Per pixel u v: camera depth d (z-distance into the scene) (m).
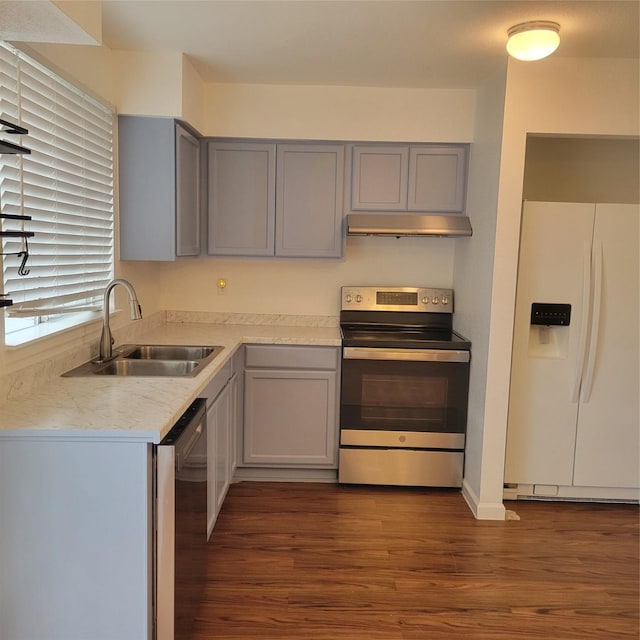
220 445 2.87
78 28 1.60
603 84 2.88
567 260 3.13
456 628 2.19
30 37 1.68
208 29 2.59
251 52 2.89
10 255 1.85
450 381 3.39
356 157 3.55
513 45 2.47
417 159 3.54
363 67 3.09
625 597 2.43
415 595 2.39
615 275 3.14
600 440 3.26
